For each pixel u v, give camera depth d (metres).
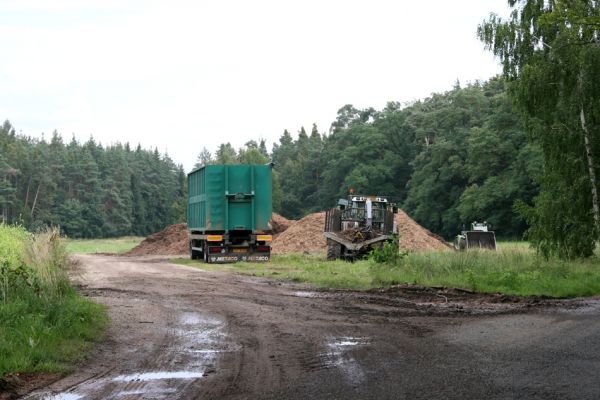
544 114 23.91
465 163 79.75
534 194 66.56
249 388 7.12
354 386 7.05
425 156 87.56
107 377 7.70
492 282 17.08
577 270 19.30
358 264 24.80
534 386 6.80
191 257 34.56
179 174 176.50
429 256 20.70
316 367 8.05
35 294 10.91
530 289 16.23
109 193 132.50
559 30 23.38
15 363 7.81
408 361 8.22
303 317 12.25
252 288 17.52
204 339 10.09
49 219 112.44
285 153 148.50
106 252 53.88
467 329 10.62
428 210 83.19
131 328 11.05
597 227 22.69
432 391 6.75
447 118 85.81
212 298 15.27
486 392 6.63
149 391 7.05
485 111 86.62
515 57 25.09
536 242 23.45
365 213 29.53
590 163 23.08
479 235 33.69
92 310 11.54
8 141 144.00
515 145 70.25
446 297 15.23
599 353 8.42
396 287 16.98
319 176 118.38
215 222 29.69
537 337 9.69
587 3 22.06
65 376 7.75
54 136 166.00
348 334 10.35
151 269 25.73
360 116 115.88
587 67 22.00
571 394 6.45
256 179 30.02
